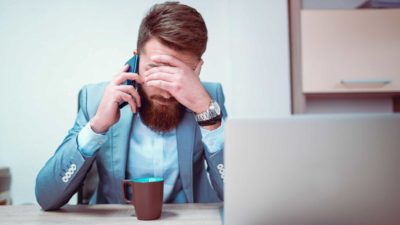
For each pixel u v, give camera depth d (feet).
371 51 5.07
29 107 5.80
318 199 1.78
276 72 5.73
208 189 3.57
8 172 5.72
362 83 5.07
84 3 5.81
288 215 1.80
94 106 3.41
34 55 5.79
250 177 1.79
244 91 5.75
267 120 1.77
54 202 2.69
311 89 5.12
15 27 5.77
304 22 5.15
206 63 5.82
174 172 3.39
